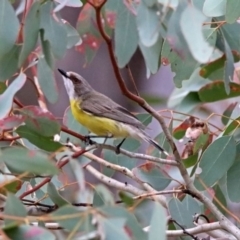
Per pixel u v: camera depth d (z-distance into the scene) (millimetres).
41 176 9219
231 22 9828
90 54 11344
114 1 8961
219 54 12484
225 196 11969
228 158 10469
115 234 7004
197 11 7648
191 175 10969
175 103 13133
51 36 8969
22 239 7312
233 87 12102
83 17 11164
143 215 9719
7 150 7332
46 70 9820
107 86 19016
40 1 8812
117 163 11477
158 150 11430
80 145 11328
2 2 8805
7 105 8328
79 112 11227
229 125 10516
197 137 11016
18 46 9320
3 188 9125
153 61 8602
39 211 9547
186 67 10523
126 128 10766
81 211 7398
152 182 10336
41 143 9125
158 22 7789
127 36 8867
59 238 7961
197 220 10359
